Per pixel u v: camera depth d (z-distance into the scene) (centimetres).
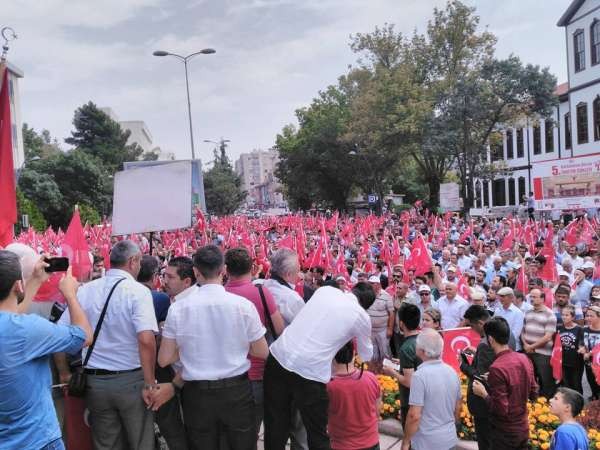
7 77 517
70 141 7250
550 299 920
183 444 440
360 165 4809
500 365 476
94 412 409
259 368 474
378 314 927
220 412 388
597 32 3822
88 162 5203
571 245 1548
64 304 468
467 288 1013
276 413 420
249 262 465
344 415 427
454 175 5262
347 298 428
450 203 3275
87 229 2702
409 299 917
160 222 683
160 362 395
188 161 695
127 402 405
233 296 400
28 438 302
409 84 3628
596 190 2070
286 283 493
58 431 322
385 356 934
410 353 540
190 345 389
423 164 4678
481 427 533
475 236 2227
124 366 405
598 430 628
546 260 1180
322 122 5059
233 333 391
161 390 401
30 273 381
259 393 472
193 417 391
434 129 3541
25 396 302
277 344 420
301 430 501
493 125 3528
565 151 4566
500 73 3356
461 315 891
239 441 395
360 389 425
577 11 4009
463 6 3428
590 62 3909
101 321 401
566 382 837
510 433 473
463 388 687
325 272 1210
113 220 680
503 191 5584
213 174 7100
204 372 387
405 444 456
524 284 998
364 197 5906
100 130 7212
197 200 3150
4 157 520
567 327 833
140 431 414
